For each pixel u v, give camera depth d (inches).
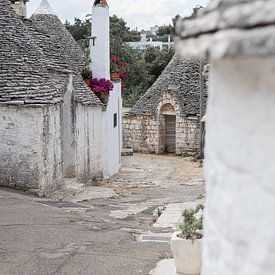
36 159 453.1
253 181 88.3
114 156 714.2
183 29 94.4
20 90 462.3
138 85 1492.4
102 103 637.9
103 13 653.3
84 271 252.5
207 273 106.0
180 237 233.1
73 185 539.2
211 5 91.4
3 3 540.7
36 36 618.2
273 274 85.5
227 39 77.5
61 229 331.9
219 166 98.6
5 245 290.0
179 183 669.9
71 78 556.1
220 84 95.9
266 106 84.4
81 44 1095.0
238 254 92.3
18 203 399.2
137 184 641.6
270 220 85.4
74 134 562.9
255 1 81.0
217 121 99.0
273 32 73.4
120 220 399.2
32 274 247.9
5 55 490.3
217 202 99.7
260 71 83.4
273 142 84.3
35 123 450.9
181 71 1012.5
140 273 249.3
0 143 461.4
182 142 973.2
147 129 1018.7
